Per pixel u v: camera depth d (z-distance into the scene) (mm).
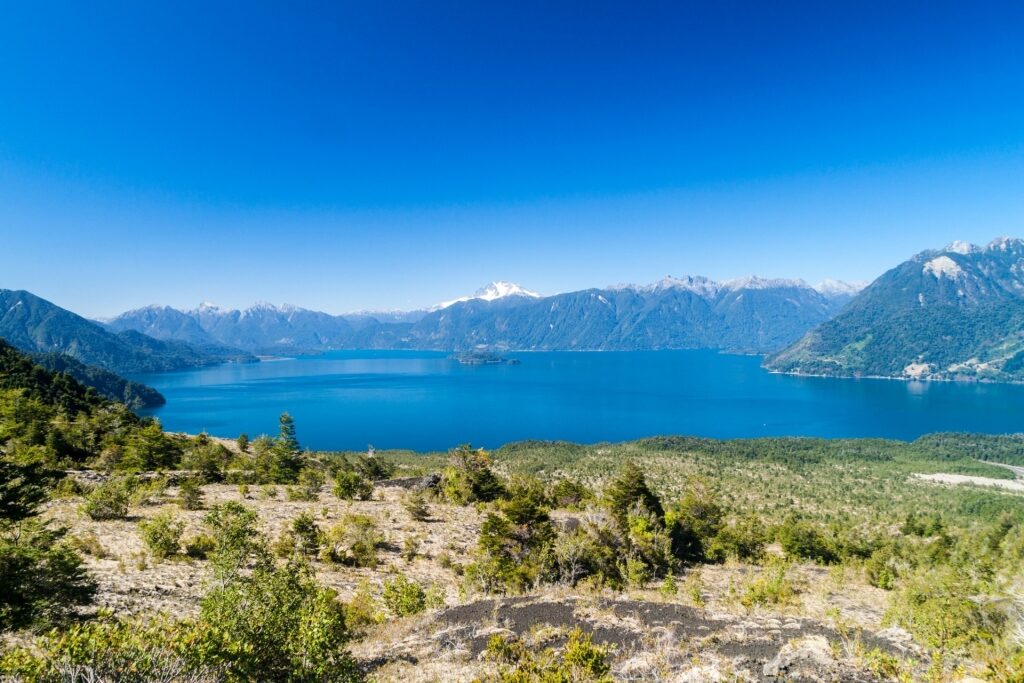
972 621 15500
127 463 61125
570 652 11289
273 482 67562
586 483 132250
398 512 47781
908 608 18953
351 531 34250
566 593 23531
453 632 16172
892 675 11461
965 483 154375
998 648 13172
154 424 72250
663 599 24578
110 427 77688
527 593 24984
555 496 62594
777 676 11281
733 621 16156
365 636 17641
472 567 28188
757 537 53781
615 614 17141
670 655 12938
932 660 12164
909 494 135125
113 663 8812
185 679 9391
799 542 51281
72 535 28141
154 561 25516
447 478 65312
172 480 58156
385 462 126125
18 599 14859
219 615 12430
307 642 12227
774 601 24781
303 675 12070
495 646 13680
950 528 81500
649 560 34406
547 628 15578
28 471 18109
